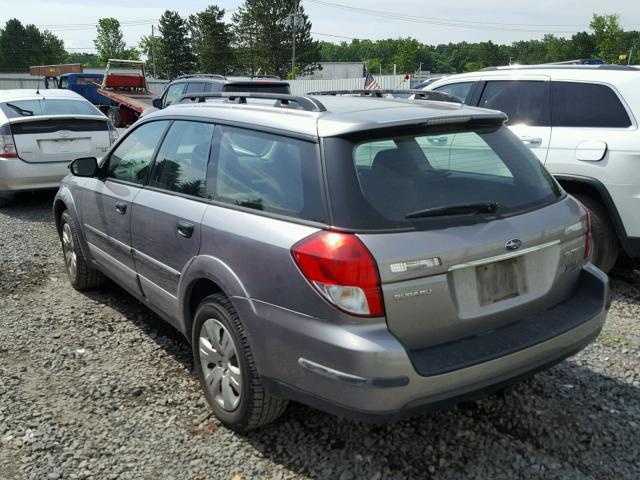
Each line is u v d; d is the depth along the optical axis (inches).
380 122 113.7
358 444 127.0
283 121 123.6
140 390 148.6
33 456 123.0
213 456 123.4
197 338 136.9
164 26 3339.1
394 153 114.5
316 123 117.0
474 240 109.1
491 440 128.3
